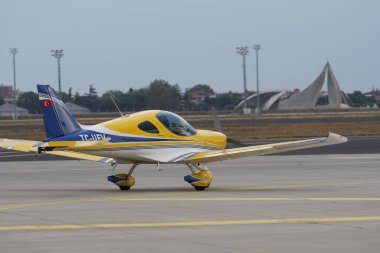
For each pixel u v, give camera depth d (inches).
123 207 1823.3
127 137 2210.9
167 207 1815.9
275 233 1423.5
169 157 2250.2
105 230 1470.2
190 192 2190.0
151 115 2267.5
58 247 1295.5
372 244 1311.5
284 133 6565.0
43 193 2194.9
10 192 2231.8
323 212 1706.4
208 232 1440.7
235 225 1521.9
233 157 2235.5
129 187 2298.2
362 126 7529.5
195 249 1277.1
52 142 2135.8
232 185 2409.0
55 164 3467.0
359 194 2094.0
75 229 1482.5
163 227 1502.2
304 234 1411.2
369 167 3100.4
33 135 6427.2
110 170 3083.2
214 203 1892.2
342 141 2143.2
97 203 1911.9
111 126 2207.2
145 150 2234.3
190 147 2303.2
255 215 1663.4
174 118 2299.5
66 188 2363.4
